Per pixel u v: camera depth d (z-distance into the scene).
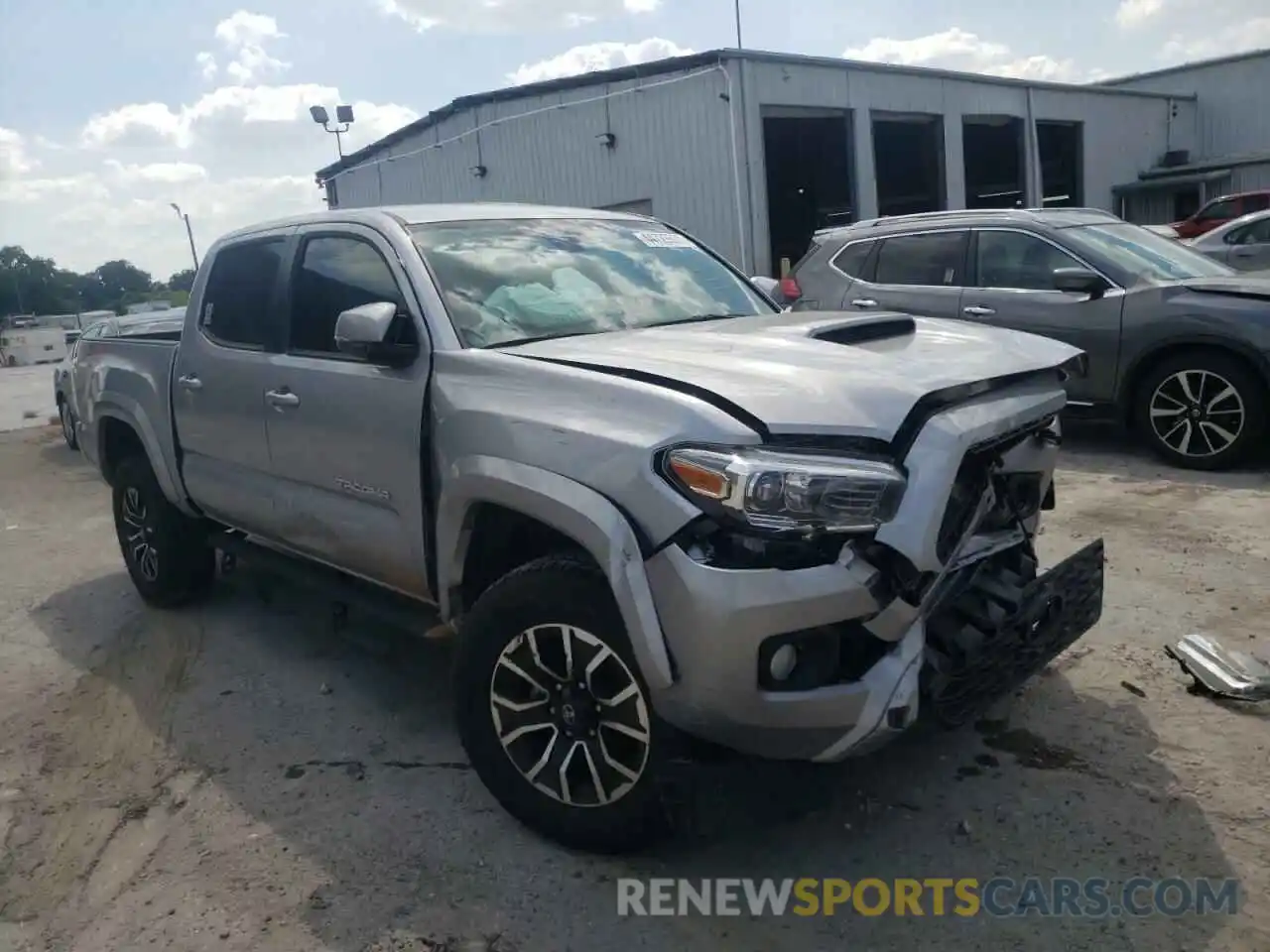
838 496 2.62
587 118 19.42
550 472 2.98
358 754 3.99
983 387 3.04
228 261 4.84
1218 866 2.99
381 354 3.59
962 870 3.06
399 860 3.28
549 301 3.89
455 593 3.49
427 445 3.51
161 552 5.56
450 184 22.78
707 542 2.70
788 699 2.68
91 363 5.87
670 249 4.58
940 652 2.96
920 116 20.69
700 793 2.91
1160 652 4.32
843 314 3.91
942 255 8.54
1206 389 7.20
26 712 4.59
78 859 3.43
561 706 3.14
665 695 2.77
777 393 2.80
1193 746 3.61
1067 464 7.73
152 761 4.07
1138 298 7.41
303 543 4.31
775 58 17.61
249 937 2.96
